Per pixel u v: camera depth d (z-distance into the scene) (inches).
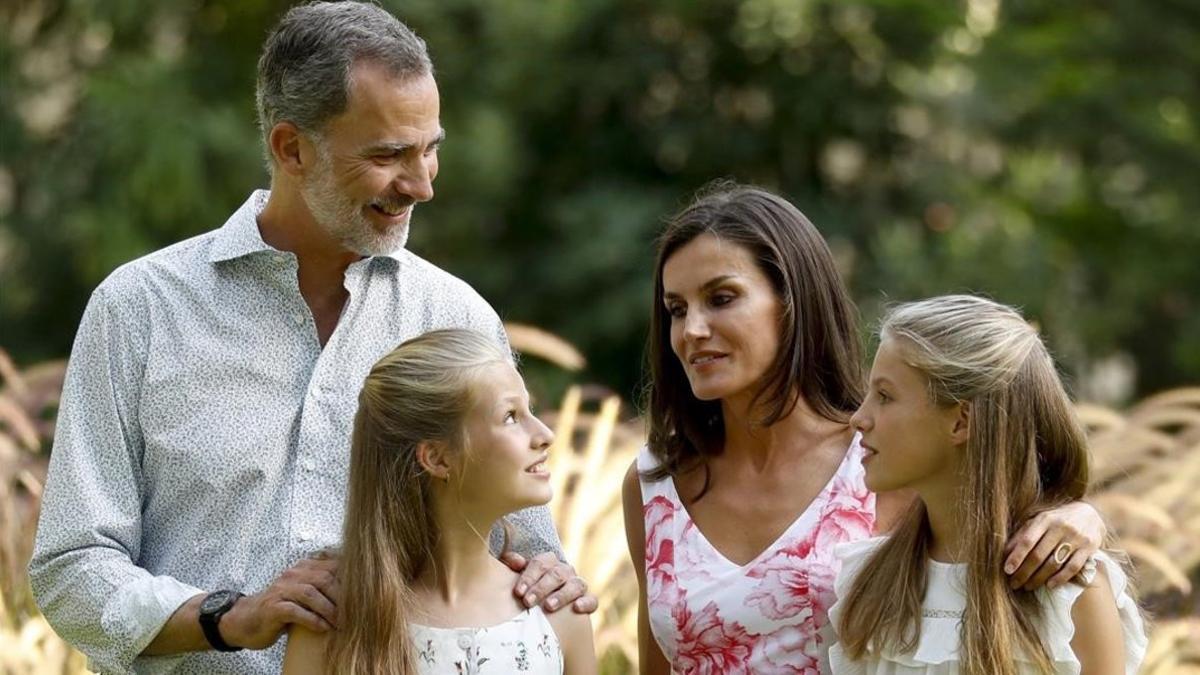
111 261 1151.0
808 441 370.6
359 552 343.3
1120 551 363.6
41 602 350.0
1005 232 1261.1
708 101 1280.8
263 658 351.9
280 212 361.4
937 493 353.7
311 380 357.4
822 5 1230.3
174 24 1272.1
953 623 349.1
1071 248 1338.6
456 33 1221.7
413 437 346.9
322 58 347.3
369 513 346.3
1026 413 346.6
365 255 358.9
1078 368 1386.6
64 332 1246.9
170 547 354.0
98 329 353.7
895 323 353.7
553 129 1279.5
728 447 376.8
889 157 1279.5
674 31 1266.0
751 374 358.6
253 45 1252.5
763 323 358.6
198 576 351.9
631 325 1167.0
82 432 351.9
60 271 1234.0
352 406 361.4
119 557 344.8
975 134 1309.1
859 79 1253.1
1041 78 1272.1
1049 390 350.3
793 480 368.8
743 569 365.4
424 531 351.9
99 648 345.4
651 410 382.3
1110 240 1347.2
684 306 364.2
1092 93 1285.7
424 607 351.9
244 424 353.1
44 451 701.9
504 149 1194.0
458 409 346.3
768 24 1240.2
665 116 1278.3
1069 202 1346.0
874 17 1228.5
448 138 1183.6
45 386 613.6
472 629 351.3
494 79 1218.6
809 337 363.6
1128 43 1299.2
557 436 525.0
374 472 348.2
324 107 346.3
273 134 354.9
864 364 373.4
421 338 354.6
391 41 350.9
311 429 356.2
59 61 1302.9
